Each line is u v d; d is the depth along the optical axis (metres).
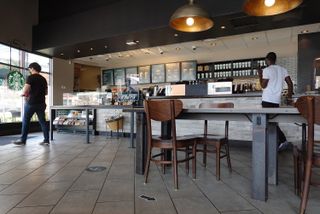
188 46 7.70
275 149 2.55
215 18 4.80
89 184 2.53
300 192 2.21
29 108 4.93
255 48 7.86
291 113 1.97
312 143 1.81
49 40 7.21
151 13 5.50
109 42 6.53
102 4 6.34
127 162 3.50
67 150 4.41
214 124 5.10
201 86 5.54
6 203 2.05
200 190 2.37
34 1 7.79
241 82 8.28
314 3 4.18
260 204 2.04
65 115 7.01
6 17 6.89
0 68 6.84
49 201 2.09
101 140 5.65
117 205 2.01
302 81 6.41
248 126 4.83
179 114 2.49
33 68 5.02
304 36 6.39
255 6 2.84
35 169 3.10
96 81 11.02
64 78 8.98
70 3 7.02
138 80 9.74
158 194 2.26
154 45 6.82
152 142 2.59
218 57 8.45
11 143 5.18
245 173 2.96
